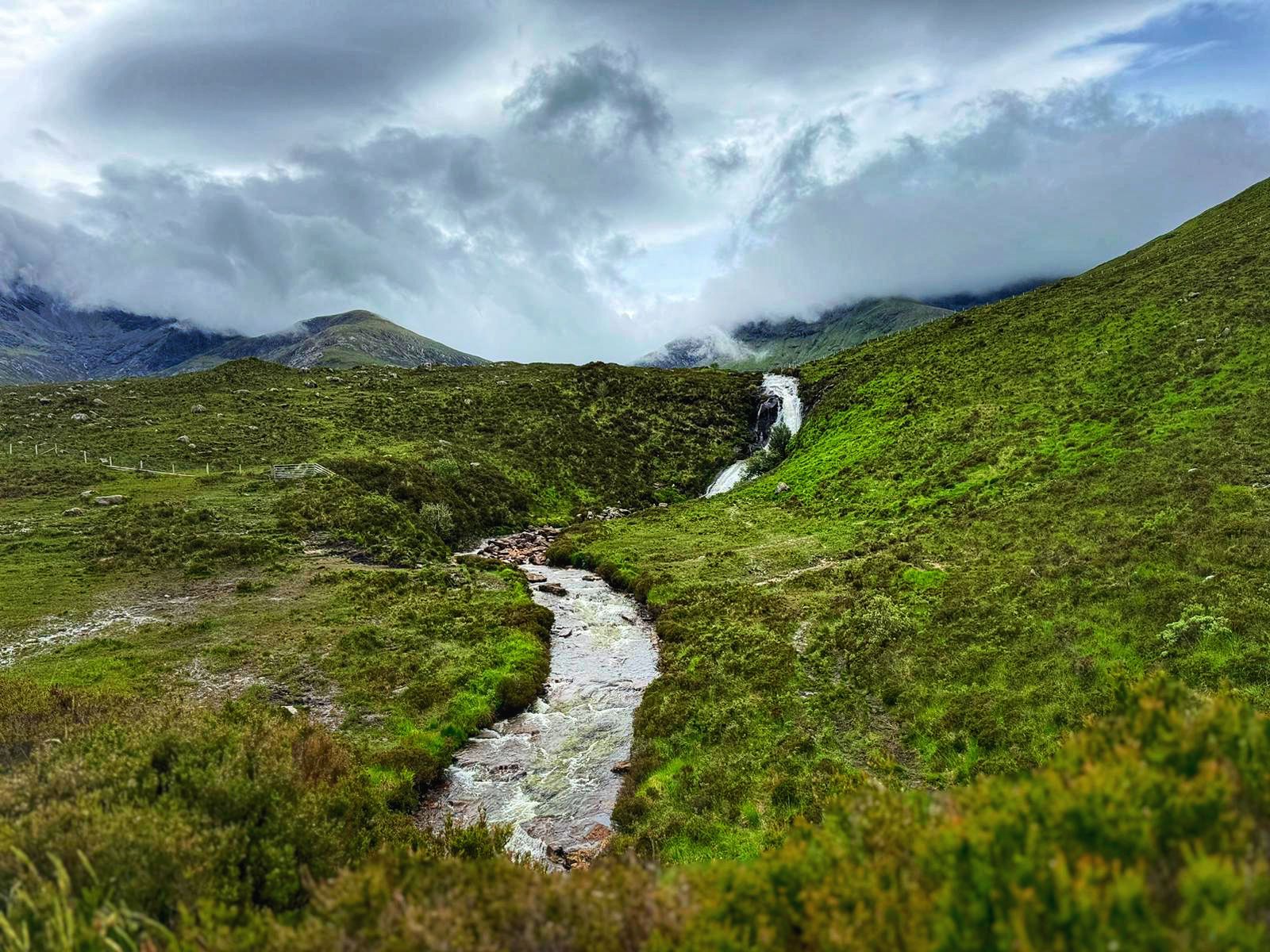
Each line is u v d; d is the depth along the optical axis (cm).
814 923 462
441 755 2119
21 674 2389
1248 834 436
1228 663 1554
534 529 6347
